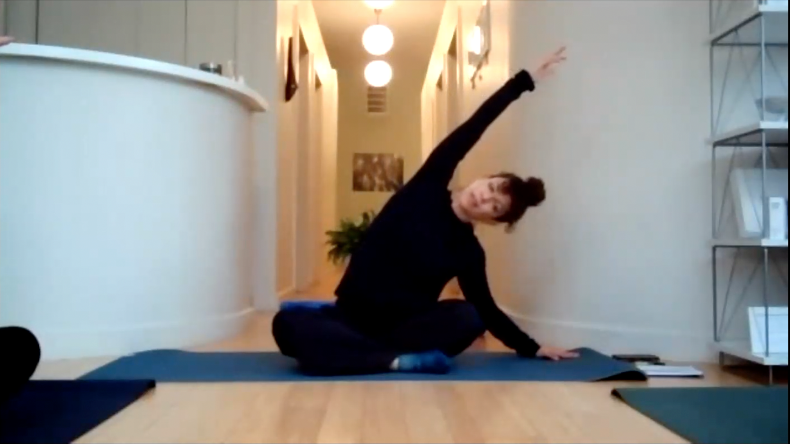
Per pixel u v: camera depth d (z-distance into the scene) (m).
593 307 3.12
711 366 2.76
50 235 2.84
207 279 3.39
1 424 1.72
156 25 4.98
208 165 3.38
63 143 2.86
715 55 2.88
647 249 2.99
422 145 10.14
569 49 3.21
